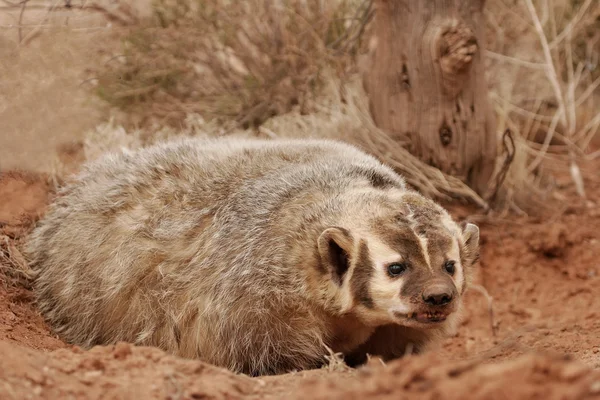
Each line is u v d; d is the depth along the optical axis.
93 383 5.96
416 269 7.50
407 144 12.09
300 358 8.20
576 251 12.42
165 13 13.97
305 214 8.11
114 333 9.03
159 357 6.44
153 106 13.73
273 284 8.00
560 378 4.73
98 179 9.70
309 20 14.20
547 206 13.42
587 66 16.61
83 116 12.36
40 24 11.95
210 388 6.05
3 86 11.62
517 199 13.26
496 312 11.47
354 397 5.07
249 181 8.71
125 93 13.37
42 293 9.67
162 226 8.75
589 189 14.15
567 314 11.31
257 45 14.06
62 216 9.71
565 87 16.27
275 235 8.10
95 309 9.05
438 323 7.50
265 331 8.10
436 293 7.29
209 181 8.87
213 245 8.43
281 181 8.54
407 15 11.80
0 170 11.35
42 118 11.79
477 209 12.52
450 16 11.73
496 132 12.47
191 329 8.50
